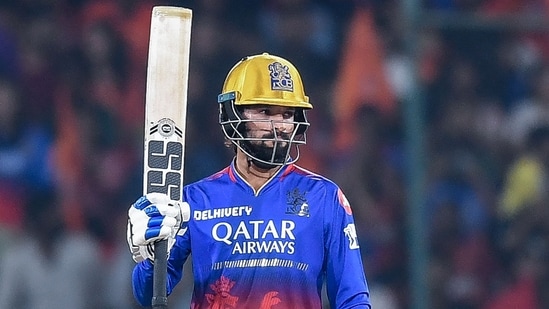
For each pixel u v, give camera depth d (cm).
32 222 3094
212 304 1454
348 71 3316
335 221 1473
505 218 3297
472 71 3412
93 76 3306
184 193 1491
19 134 3183
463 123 3359
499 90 3422
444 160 3325
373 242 3228
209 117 3294
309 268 1455
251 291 1444
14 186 3106
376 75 3319
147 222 1402
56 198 3131
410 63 2916
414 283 2852
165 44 1475
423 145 3103
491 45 3428
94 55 3322
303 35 3428
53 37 3309
